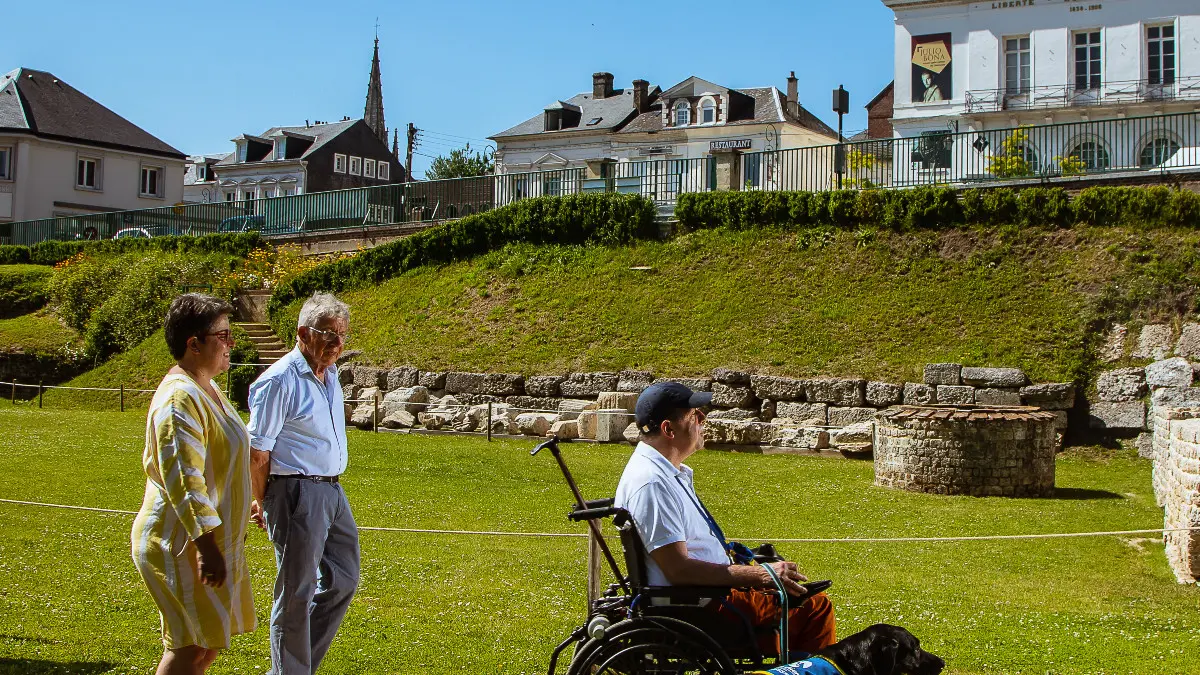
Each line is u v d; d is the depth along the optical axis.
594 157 68.38
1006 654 7.64
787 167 28.47
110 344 31.73
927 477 15.61
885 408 20.20
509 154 71.44
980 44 43.88
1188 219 21.91
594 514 5.45
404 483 15.70
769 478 16.84
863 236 24.92
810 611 5.87
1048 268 22.42
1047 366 20.20
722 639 5.38
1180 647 7.82
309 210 37.41
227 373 25.78
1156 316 20.53
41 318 35.81
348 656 7.39
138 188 63.16
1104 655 7.61
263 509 6.02
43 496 13.73
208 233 39.47
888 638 5.46
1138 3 41.78
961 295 22.55
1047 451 15.49
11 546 10.80
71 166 60.22
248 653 7.45
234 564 5.35
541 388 22.86
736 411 21.23
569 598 9.34
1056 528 12.91
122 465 16.48
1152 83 41.78
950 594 9.65
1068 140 26.08
